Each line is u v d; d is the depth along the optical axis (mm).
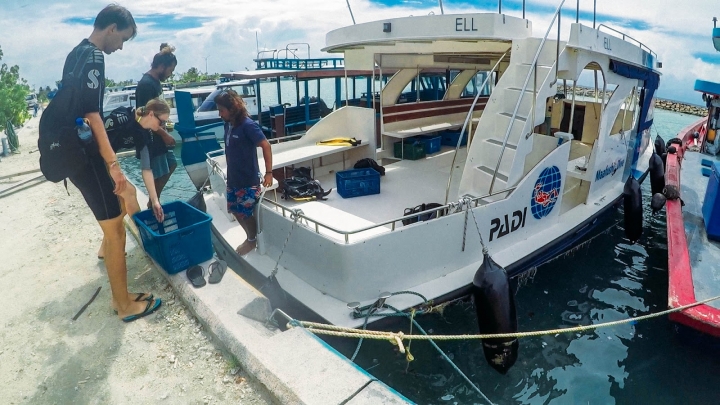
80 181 3154
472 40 4762
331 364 2828
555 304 5156
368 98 13344
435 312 4121
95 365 3121
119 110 3992
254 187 4582
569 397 3883
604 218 6480
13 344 3363
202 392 2844
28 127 23500
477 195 4871
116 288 3543
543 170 4988
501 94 4910
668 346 4445
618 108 6199
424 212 4051
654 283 5641
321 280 4109
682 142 9258
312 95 13461
